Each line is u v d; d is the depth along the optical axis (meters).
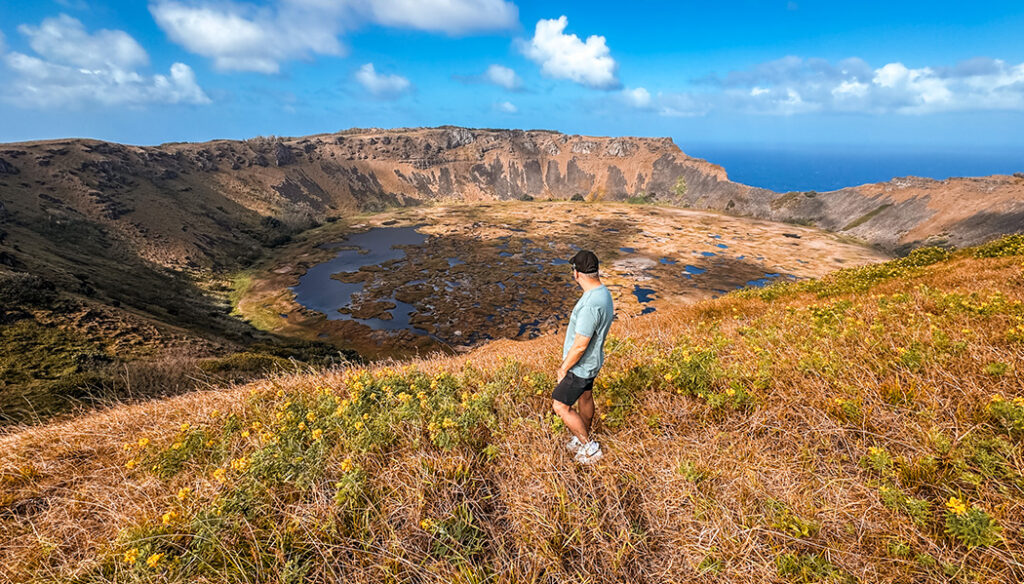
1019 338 4.14
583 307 3.50
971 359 3.89
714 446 3.41
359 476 3.23
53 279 60.28
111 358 37.66
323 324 75.88
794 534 2.54
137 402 6.53
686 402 4.22
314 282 100.69
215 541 2.84
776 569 2.34
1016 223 134.25
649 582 2.57
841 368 4.24
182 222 133.00
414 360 8.32
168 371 22.50
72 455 4.75
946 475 2.79
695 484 3.00
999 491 2.56
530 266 108.50
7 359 33.97
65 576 2.84
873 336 4.96
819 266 113.81
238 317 82.44
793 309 8.25
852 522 2.60
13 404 17.56
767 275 103.62
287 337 71.62
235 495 3.20
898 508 2.59
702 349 5.17
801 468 3.09
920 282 9.73
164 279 97.50
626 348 6.32
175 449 4.24
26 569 3.01
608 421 4.07
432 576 2.63
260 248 135.38
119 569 2.81
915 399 3.48
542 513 2.94
